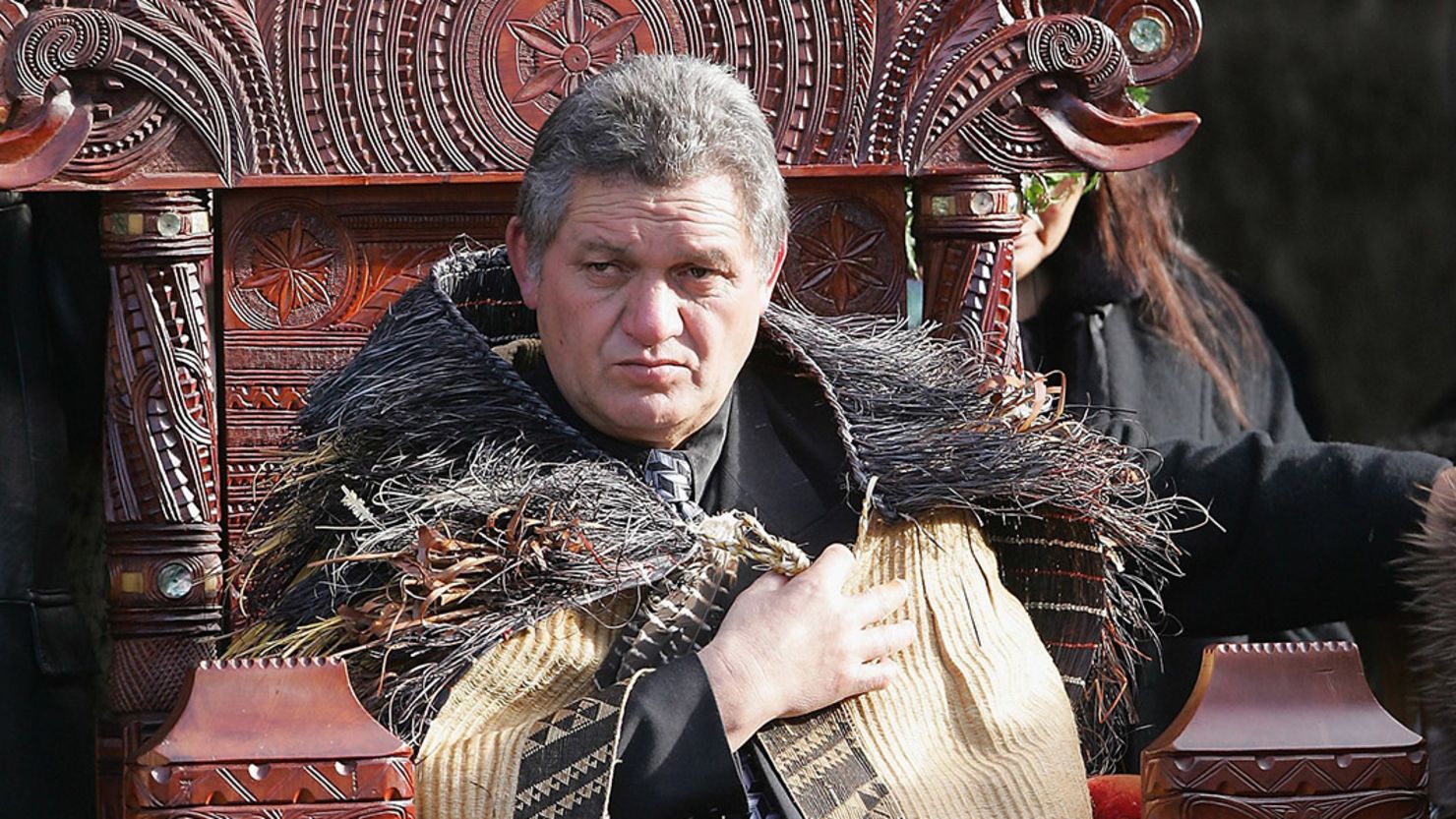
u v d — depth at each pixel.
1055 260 7.41
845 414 5.69
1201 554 6.71
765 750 5.08
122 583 6.23
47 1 5.97
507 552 5.15
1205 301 7.94
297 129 6.14
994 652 5.47
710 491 5.57
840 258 6.44
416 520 5.16
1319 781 4.79
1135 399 7.31
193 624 6.25
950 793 5.20
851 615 5.16
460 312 5.81
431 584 5.03
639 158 5.00
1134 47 6.39
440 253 6.34
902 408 5.76
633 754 4.84
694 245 5.03
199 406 6.21
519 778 4.82
